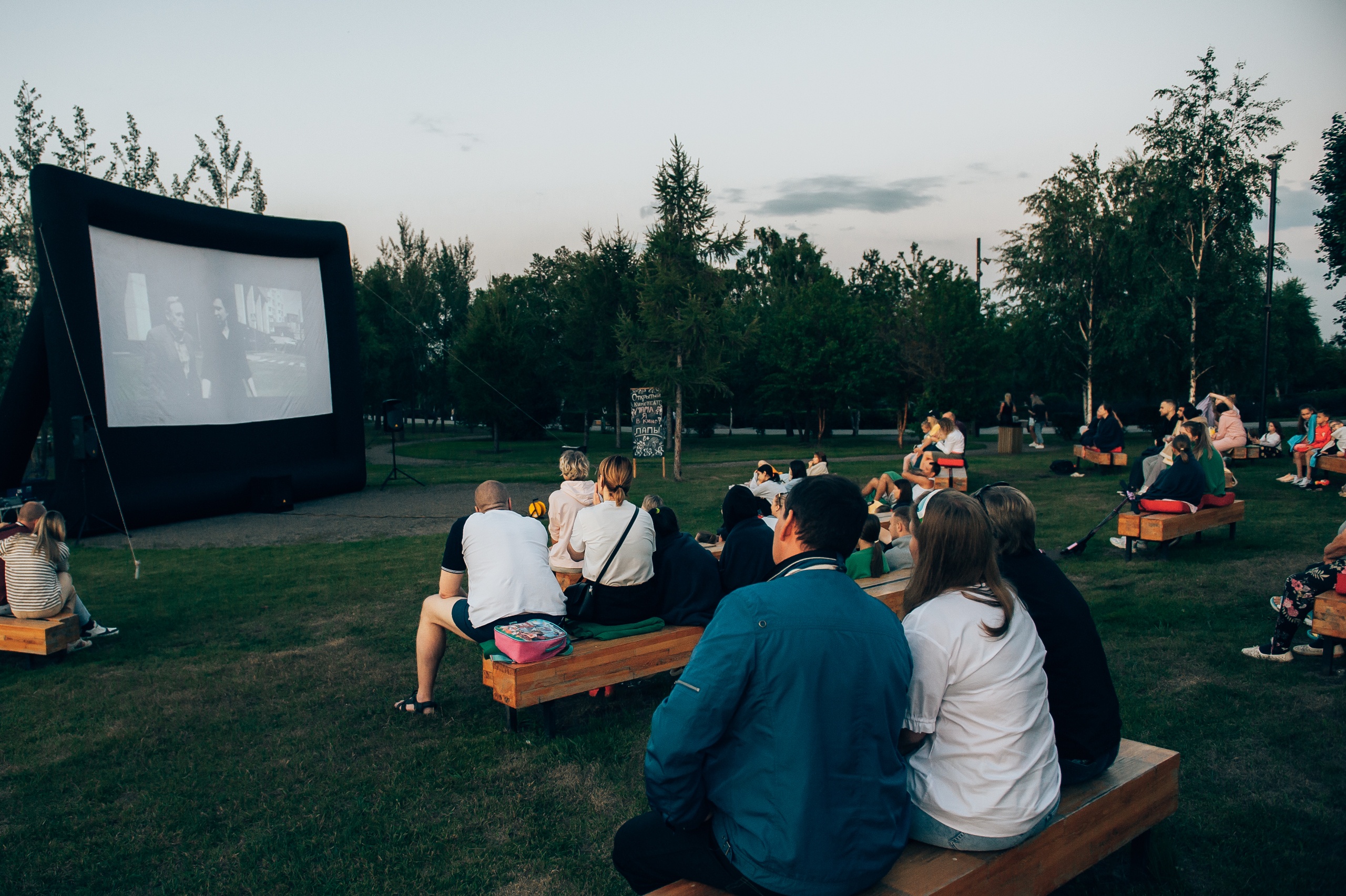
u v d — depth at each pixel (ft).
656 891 7.04
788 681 6.13
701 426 126.11
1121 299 91.76
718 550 22.77
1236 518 29.04
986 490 9.37
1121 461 53.31
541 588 14.30
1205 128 80.69
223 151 86.33
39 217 38.37
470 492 54.70
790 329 106.22
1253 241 82.79
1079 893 9.37
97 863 10.55
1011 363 107.14
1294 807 11.20
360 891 9.85
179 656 19.51
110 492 40.09
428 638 15.21
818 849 6.12
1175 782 9.62
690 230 61.57
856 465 68.49
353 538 37.88
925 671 7.20
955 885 7.04
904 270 110.11
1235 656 17.10
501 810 11.77
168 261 45.01
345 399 55.16
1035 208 96.73
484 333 98.94
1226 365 81.92
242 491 46.80
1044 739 7.52
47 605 19.12
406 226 150.71
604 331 102.17
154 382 43.86
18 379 42.70
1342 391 140.97
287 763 13.46
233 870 10.37
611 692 16.28
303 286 53.01
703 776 6.61
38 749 14.20
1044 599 8.61
